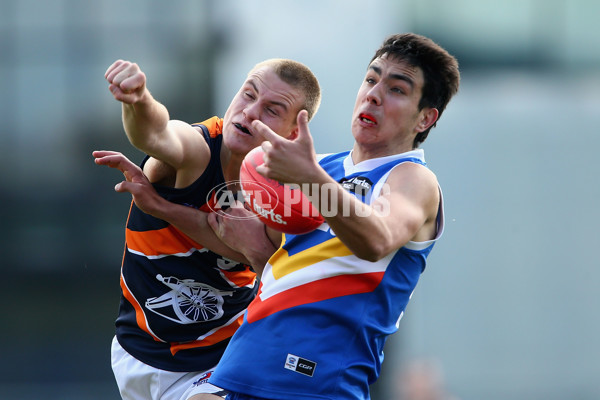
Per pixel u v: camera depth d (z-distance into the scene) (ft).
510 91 101.76
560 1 102.73
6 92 108.47
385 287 36.70
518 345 96.37
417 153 38.78
